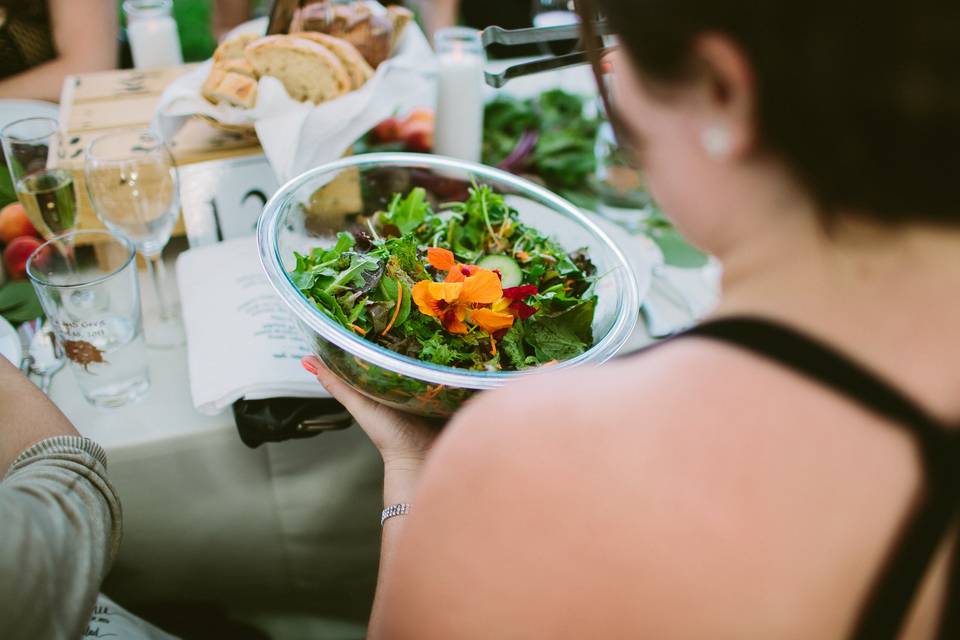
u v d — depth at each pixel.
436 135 1.28
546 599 0.35
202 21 2.62
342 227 0.93
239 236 1.16
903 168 0.30
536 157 1.31
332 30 1.17
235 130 1.14
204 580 1.03
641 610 0.34
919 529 0.35
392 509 0.73
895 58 0.27
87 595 0.54
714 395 0.35
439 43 1.25
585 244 0.91
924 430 0.34
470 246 0.92
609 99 0.39
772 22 0.29
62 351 0.94
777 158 0.33
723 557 0.33
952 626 0.37
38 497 0.55
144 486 0.90
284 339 0.90
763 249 0.36
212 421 0.89
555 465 0.35
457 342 0.77
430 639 0.37
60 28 1.63
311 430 0.84
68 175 1.04
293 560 1.04
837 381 0.34
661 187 0.39
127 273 0.84
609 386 0.37
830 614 0.35
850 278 0.34
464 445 0.37
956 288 0.33
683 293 1.08
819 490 0.34
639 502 0.34
